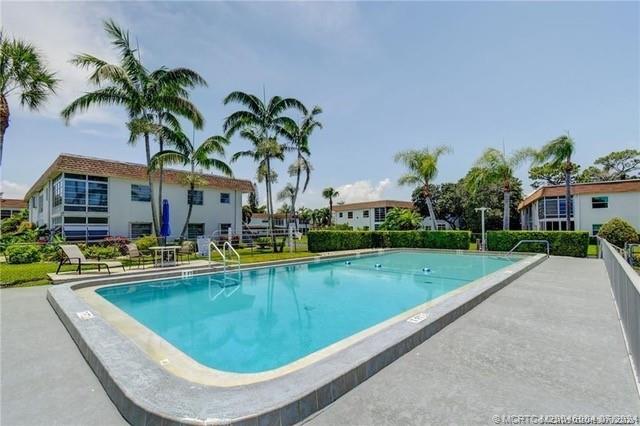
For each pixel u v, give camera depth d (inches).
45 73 394.9
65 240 609.0
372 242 815.7
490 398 98.0
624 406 93.3
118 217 725.3
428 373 115.3
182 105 600.7
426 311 176.2
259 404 85.2
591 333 158.7
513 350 136.8
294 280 402.3
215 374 123.3
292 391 92.0
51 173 681.6
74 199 660.1
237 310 265.1
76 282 295.7
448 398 98.1
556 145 768.3
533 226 1231.5
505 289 269.4
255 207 1963.6
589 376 112.6
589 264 457.1
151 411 82.3
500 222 1232.8
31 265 440.1
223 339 198.4
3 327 175.2
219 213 924.6
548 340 148.9
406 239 794.8
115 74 529.3
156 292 329.4
